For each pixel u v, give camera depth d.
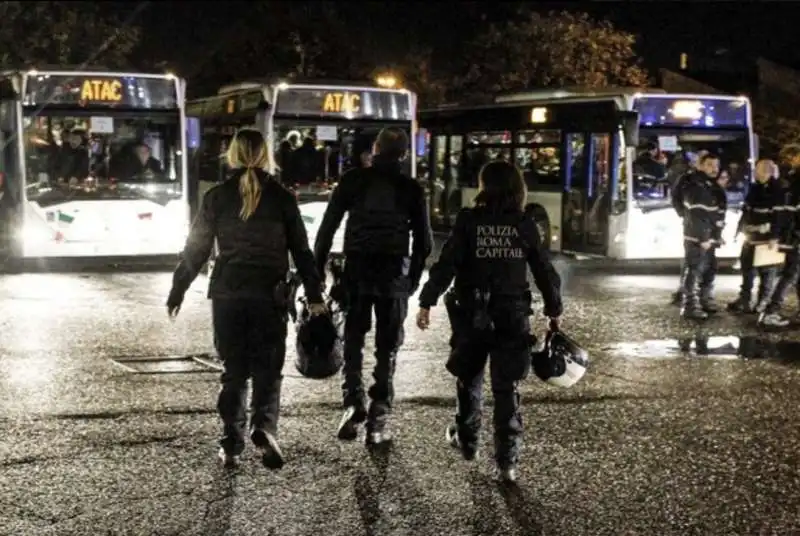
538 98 22.02
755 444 7.97
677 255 19.62
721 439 8.09
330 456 7.47
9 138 18.17
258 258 6.73
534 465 7.36
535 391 9.60
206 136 22.50
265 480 6.93
